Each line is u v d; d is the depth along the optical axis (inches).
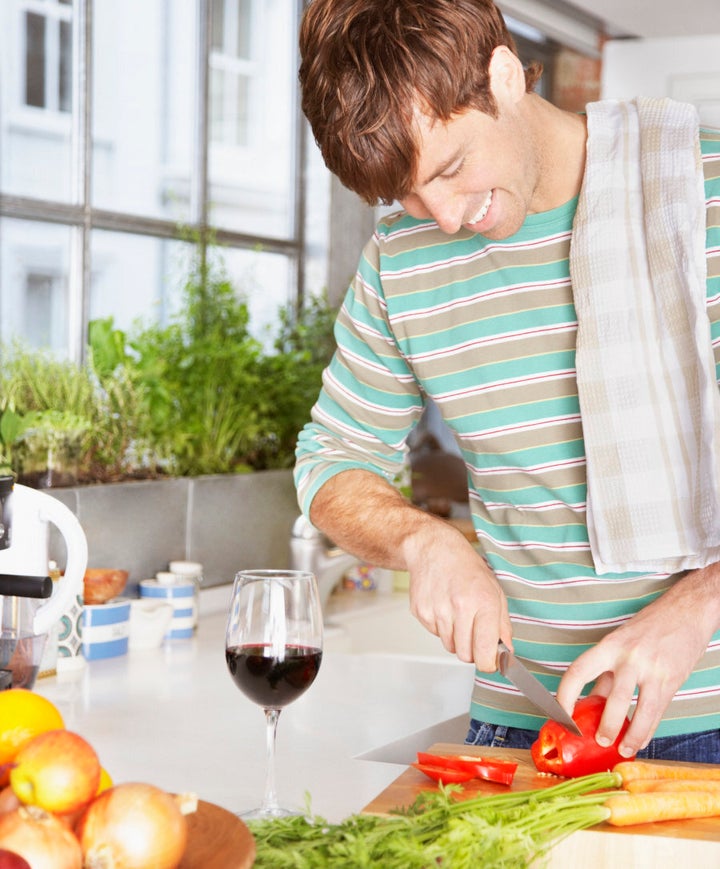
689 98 183.8
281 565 117.8
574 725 47.9
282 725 67.6
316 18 46.1
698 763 51.0
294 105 168.7
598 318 54.2
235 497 110.6
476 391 58.9
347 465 61.2
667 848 41.8
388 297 60.3
